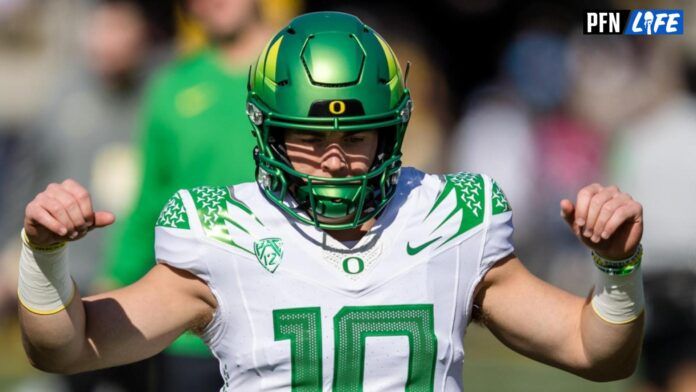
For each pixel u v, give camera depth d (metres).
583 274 37.50
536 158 38.00
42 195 11.05
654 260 21.20
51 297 11.43
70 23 28.52
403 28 49.28
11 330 29.14
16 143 39.56
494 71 52.16
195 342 17.47
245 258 11.62
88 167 21.69
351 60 11.65
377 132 11.84
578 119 39.34
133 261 18.36
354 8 49.25
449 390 11.77
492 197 12.11
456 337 11.81
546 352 12.16
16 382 26.50
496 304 12.14
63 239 11.14
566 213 11.39
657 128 21.92
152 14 35.69
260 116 11.80
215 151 17.66
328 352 11.48
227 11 17.83
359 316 11.52
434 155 38.62
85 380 20.58
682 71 22.39
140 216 18.20
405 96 11.98
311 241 11.66
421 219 11.88
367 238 11.74
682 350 20.84
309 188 11.52
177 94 17.83
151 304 11.79
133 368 20.25
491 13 53.50
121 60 21.53
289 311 11.53
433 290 11.68
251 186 12.05
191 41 20.42
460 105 49.84
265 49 12.07
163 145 17.89
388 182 11.84
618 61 39.31
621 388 26.62
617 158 23.67
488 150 38.12
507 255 12.05
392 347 11.52
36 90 43.94
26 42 45.50
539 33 42.09
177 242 11.74
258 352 11.56
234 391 11.80
